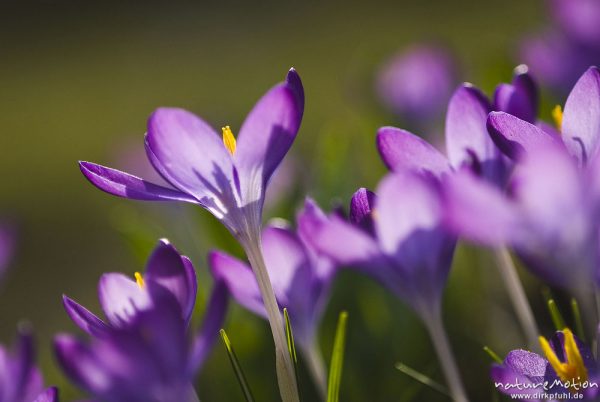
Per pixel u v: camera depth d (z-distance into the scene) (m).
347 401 0.69
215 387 0.70
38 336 1.22
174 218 0.78
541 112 0.76
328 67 2.62
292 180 0.79
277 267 0.57
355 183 0.79
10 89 3.23
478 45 2.28
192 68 3.01
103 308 0.54
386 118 0.94
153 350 0.52
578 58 0.74
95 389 0.52
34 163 2.31
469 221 0.48
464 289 0.74
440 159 0.54
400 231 0.54
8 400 0.56
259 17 3.62
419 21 2.95
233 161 0.53
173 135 0.53
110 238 1.63
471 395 0.70
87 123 2.60
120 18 4.05
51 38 3.93
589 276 0.49
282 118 0.53
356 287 0.71
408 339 0.71
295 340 0.59
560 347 0.53
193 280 0.53
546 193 0.48
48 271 1.52
